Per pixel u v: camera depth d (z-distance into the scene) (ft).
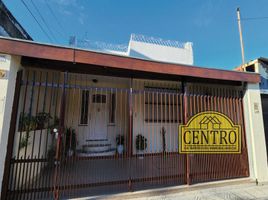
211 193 12.25
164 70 12.57
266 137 16.58
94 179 13.12
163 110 21.38
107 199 10.73
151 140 20.89
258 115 15.10
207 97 14.65
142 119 21.12
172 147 20.54
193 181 13.25
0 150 8.91
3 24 14.56
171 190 12.05
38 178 12.44
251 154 14.69
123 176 13.80
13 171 9.92
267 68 19.89
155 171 14.89
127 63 11.68
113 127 22.70
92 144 21.29
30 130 13.23
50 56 10.01
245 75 14.87
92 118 22.06
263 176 14.20
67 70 12.00
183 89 14.82
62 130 10.84
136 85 21.07
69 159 11.07
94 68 12.11
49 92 18.11
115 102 22.88
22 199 10.13
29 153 12.96
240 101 15.49
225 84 16.55
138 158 16.16
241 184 13.80
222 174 14.01
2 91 9.13
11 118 9.78
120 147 20.39
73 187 10.62
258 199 11.53
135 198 11.20
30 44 9.71
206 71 13.67
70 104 20.75
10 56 9.48
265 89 19.12
